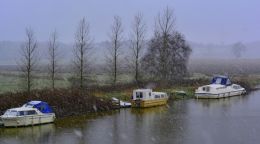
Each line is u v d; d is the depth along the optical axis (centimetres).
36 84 8556
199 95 8556
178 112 6800
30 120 5409
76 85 7794
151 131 5291
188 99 8444
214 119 6197
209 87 8550
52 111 5938
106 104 6838
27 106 5544
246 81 10700
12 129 5253
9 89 8212
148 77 9400
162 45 9369
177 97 8419
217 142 4775
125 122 5872
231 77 12225
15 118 5253
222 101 8250
